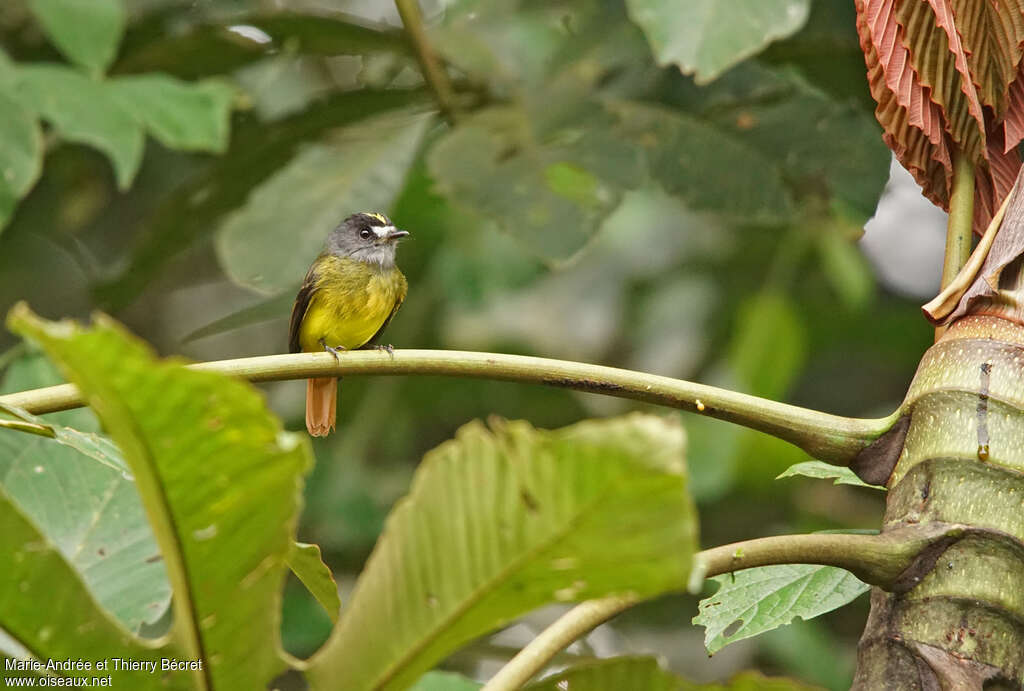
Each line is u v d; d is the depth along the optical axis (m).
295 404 13.55
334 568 12.41
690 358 13.78
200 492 2.94
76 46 9.62
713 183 10.23
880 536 4.13
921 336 13.59
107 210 13.98
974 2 4.70
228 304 16.25
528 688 3.52
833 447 4.51
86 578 4.48
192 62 10.78
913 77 4.73
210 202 10.46
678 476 2.63
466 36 10.26
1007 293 4.36
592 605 3.74
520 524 2.85
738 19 7.36
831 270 12.13
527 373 4.90
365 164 9.96
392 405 13.14
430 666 3.15
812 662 10.78
